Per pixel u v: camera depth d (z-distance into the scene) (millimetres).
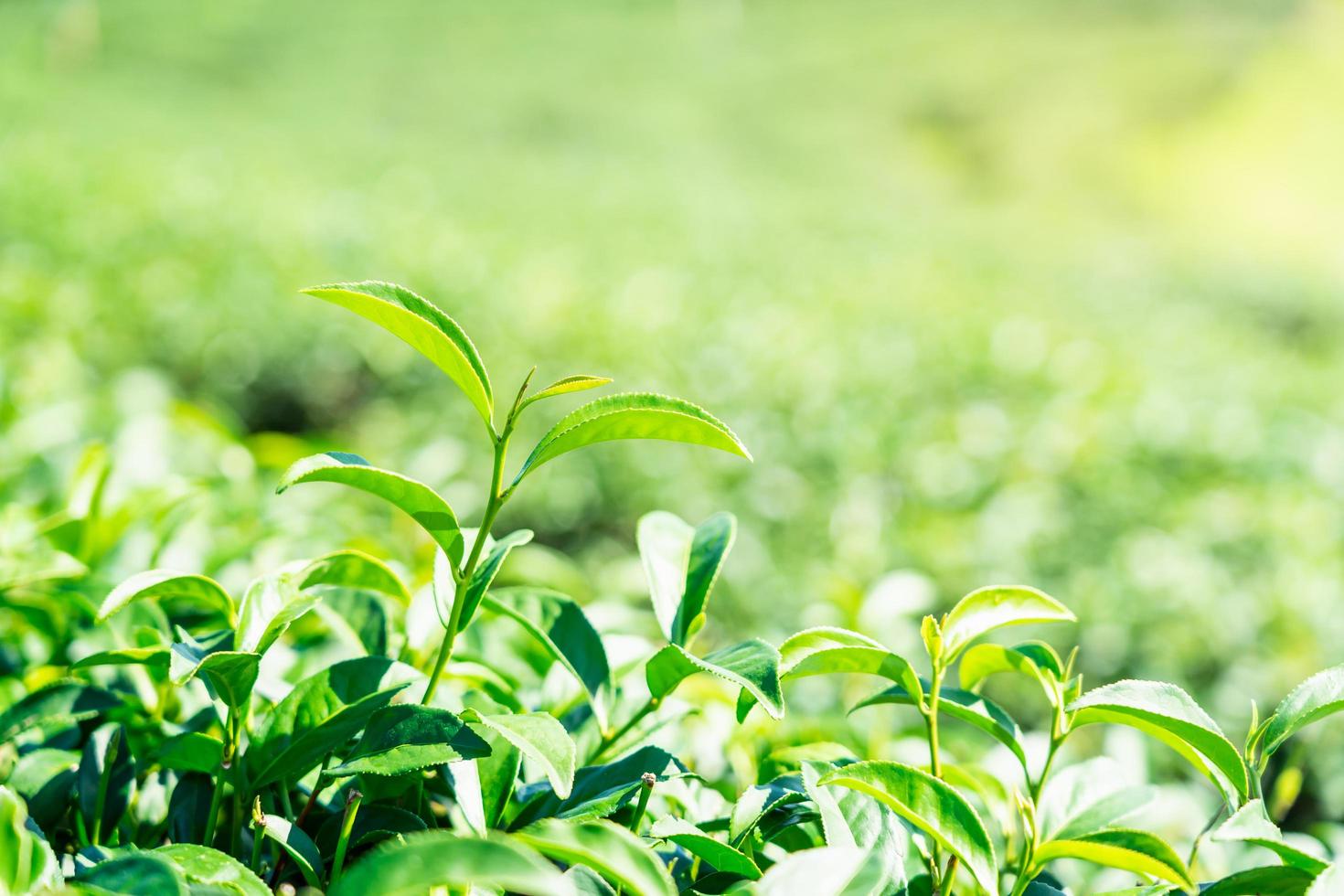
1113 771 1381
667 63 40125
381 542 2453
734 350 6395
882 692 1284
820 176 32281
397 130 31781
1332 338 12867
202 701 1480
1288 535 4566
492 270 7910
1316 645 3812
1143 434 5590
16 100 16828
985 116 35844
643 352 6164
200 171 11102
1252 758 1136
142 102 23031
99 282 6262
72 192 8227
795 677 1222
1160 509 4773
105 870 884
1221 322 11492
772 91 38156
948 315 8125
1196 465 5391
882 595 2172
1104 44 39000
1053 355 7242
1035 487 4898
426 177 14922
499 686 1448
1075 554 4395
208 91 32062
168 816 1229
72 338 5371
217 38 36969
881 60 40062
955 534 4414
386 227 9047
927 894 1158
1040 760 1498
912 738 1787
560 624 1353
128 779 1262
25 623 1762
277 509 2746
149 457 2666
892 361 6570
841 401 5750
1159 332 9141
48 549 1896
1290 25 37062
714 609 4074
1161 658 3838
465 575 1069
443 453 4184
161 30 36031
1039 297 10141
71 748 1409
